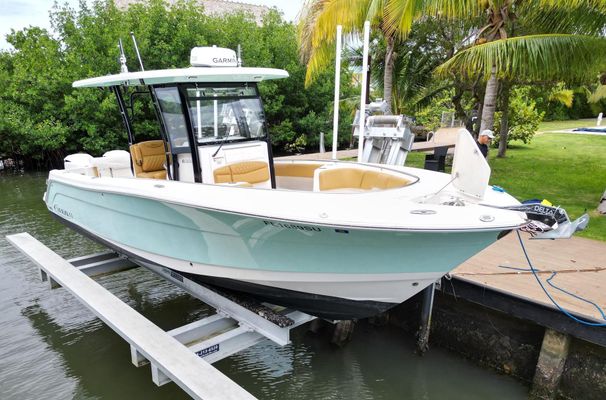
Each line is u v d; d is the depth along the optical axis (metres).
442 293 4.06
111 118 13.63
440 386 3.62
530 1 6.39
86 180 3.93
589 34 6.02
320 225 2.59
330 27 7.26
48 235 7.26
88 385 3.57
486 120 7.64
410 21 6.03
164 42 13.80
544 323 3.35
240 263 3.20
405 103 12.19
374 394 3.55
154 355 2.88
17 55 14.99
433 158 6.57
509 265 4.21
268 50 15.82
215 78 3.57
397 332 4.39
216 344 3.16
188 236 3.29
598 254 4.55
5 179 13.28
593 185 8.39
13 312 4.74
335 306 3.27
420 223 2.54
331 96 17.67
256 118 3.97
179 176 3.78
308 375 3.78
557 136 18.11
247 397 2.49
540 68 5.98
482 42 7.29
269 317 3.24
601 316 3.13
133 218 3.62
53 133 13.16
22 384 3.57
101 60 13.06
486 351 3.84
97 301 3.64
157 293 5.23
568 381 3.34
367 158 5.50
